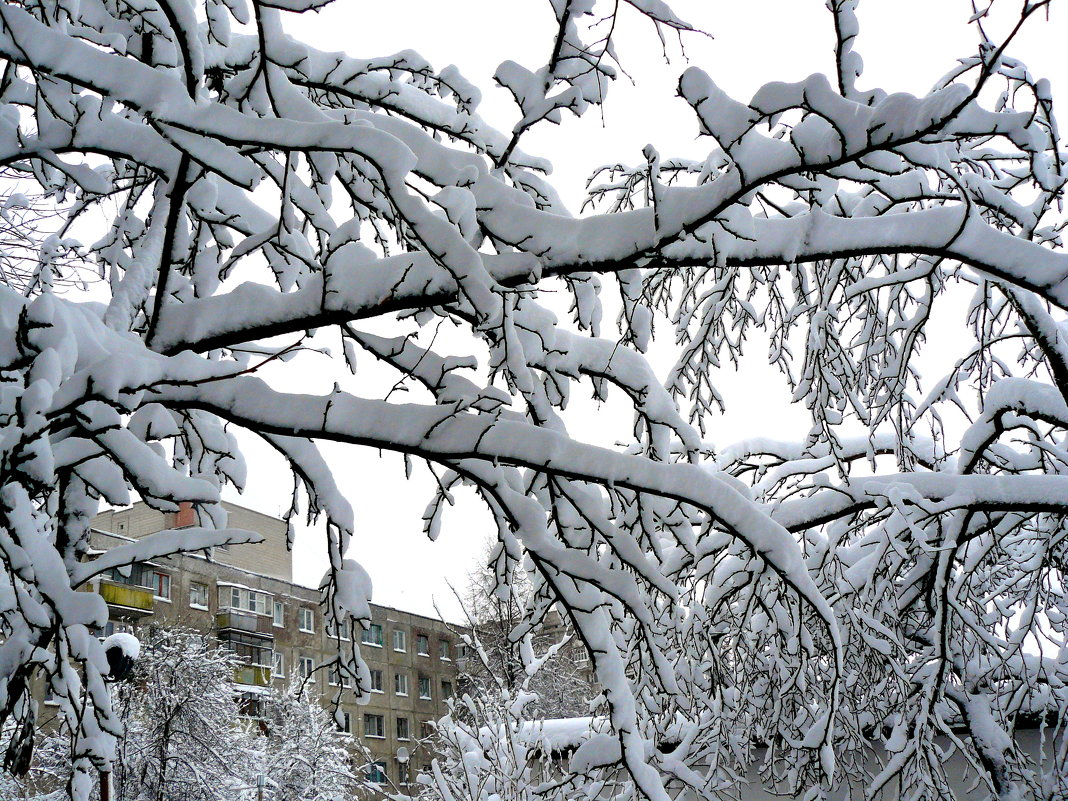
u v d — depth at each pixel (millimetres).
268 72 3477
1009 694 8094
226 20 4441
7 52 2895
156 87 2932
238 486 4957
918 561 8055
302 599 37438
